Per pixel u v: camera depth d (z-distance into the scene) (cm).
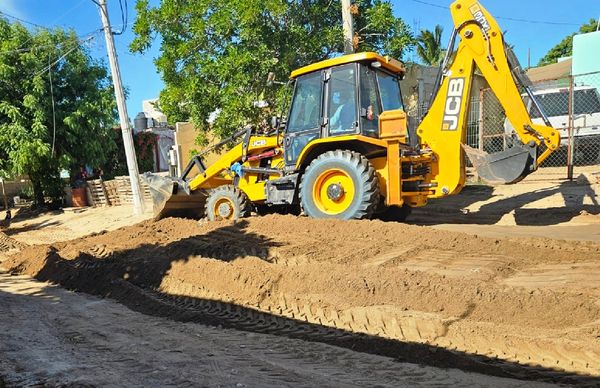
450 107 830
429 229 710
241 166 1023
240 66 1168
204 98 1271
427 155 840
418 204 870
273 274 579
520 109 791
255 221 884
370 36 1316
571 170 1117
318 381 342
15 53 1886
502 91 801
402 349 399
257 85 1209
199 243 801
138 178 1538
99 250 895
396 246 680
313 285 541
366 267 561
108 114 2056
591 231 761
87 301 654
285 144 936
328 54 1312
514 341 386
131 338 467
